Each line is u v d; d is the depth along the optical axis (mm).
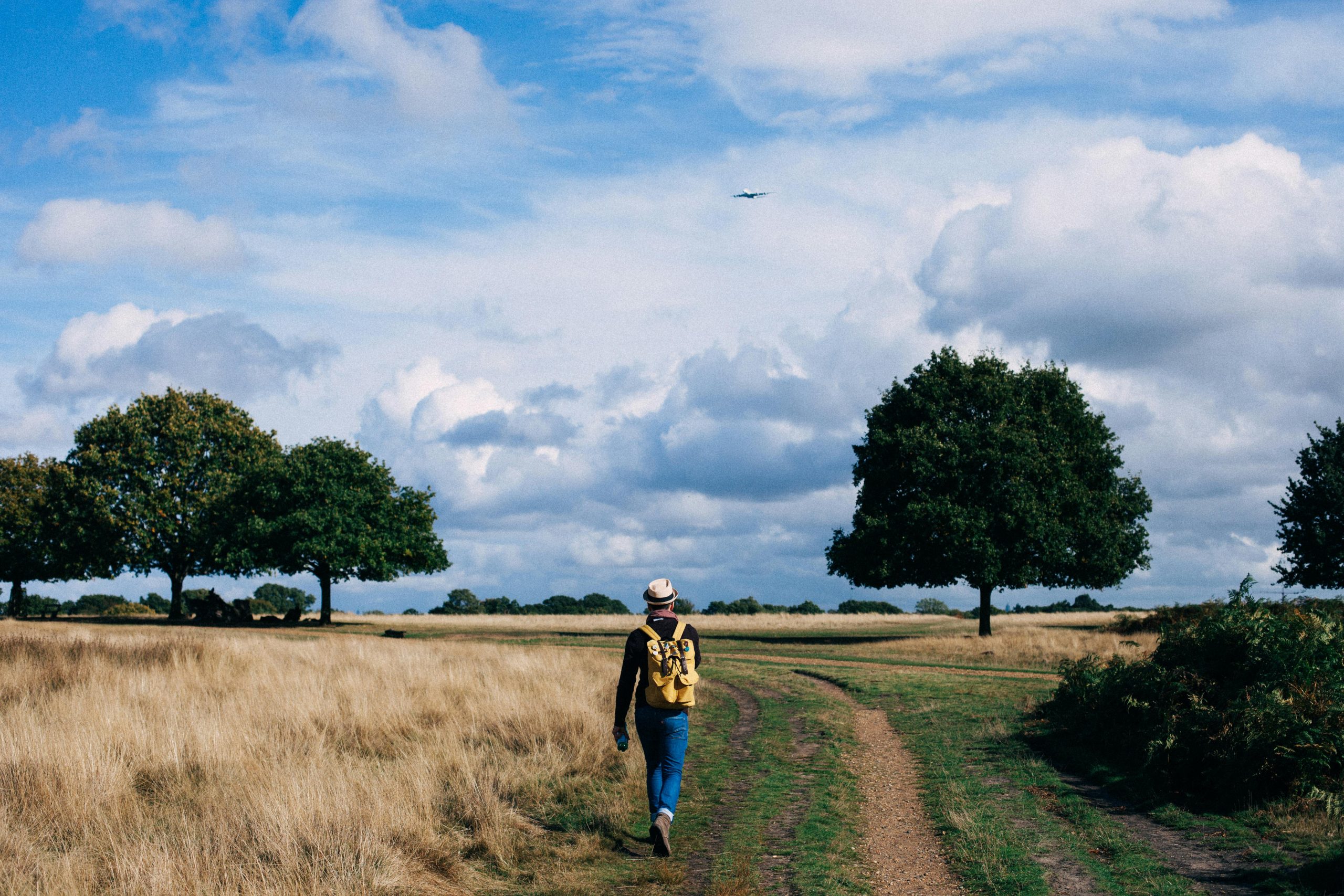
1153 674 10047
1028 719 12633
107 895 5172
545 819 7570
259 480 50156
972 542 35938
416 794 7316
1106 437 42531
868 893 5918
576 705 11586
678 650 6824
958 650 28109
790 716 13570
